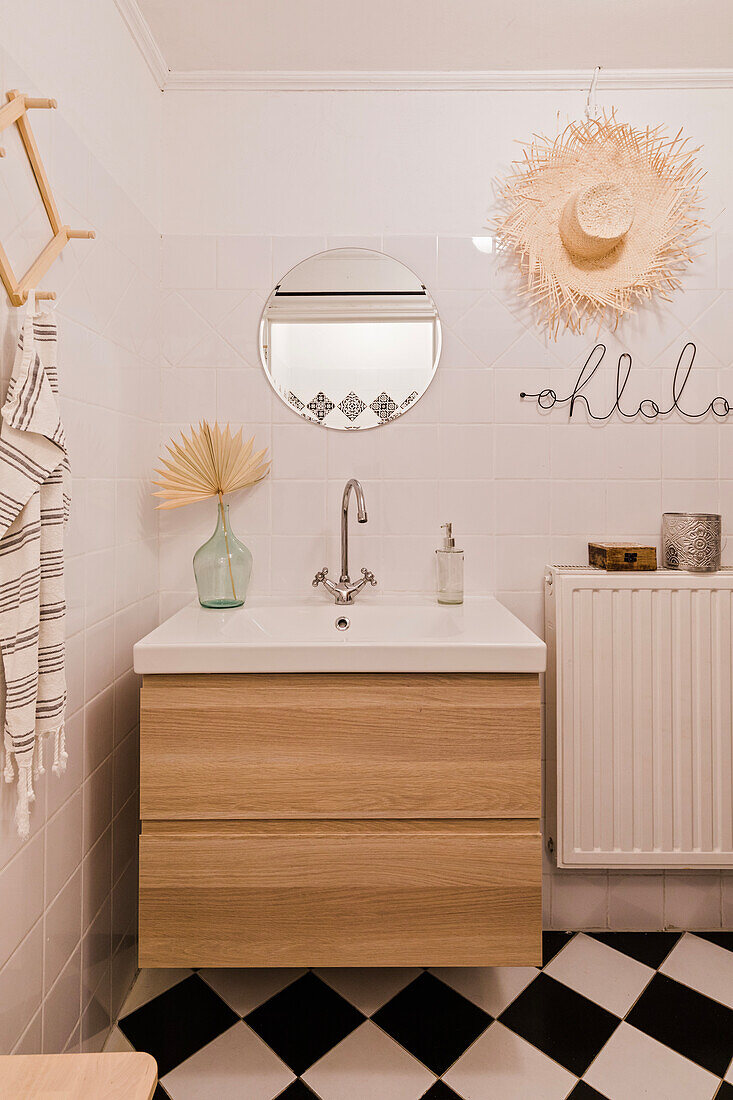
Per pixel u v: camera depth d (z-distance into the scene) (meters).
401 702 1.33
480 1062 1.38
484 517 1.86
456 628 1.51
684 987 1.61
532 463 1.86
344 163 1.84
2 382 1.03
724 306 1.84
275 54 1.75
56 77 1.22
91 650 1.41
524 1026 1.48
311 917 1.32
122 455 1.58
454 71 1.81
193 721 1.33
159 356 1.84
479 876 1.33
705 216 1.84
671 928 1.84
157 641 1.35
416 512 1.86
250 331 1.85
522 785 1.34
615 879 1.84
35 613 1.03
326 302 1.85
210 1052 1.40
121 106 1.55
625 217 1.70
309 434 1.86
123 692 1.59
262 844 1.32
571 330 1.85
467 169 1.84
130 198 1.62
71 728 1.31
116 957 1.53
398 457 1.86
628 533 1.86
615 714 1.72
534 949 1.33
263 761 1.33
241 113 1.84
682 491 1.85
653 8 1.59
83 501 1.36
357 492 1.67
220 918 1.32
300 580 1.87
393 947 1.32
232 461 1.75
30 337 1.03
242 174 1.84
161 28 1.65
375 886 1.33
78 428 1.33
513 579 1.87
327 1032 1.46
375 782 1.33
